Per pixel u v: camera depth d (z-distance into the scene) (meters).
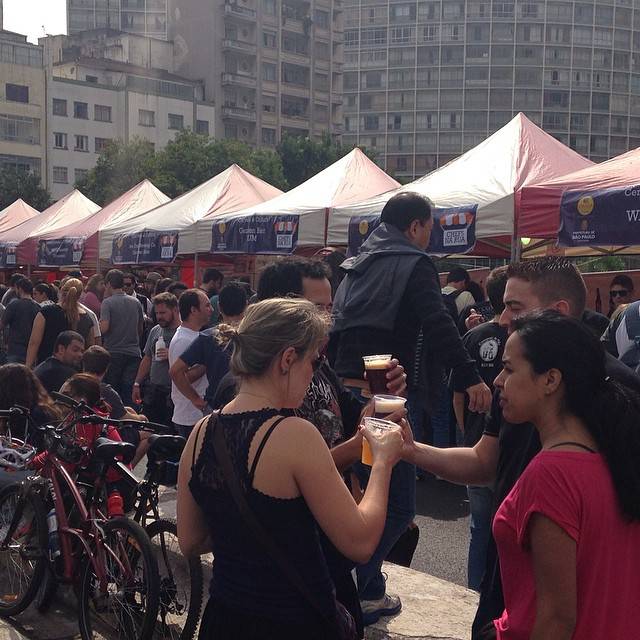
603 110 111.75
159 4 105.50
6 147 71.00
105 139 76.88
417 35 111.88
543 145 9.89
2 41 70.56
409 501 3.54
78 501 4.25
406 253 3.71
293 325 2.15
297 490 2.06
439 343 3.58
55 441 4.49
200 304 6.17
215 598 2.14
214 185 14.72
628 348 5.18
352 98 115.06
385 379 2.94
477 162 9.80
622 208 7.37
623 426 1.88
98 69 80.31
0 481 4.95
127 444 4.30
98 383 5.34
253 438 2.08
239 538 2.08
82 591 4.14
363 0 114.12
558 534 1.82
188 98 82.31
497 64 110.25
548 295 2.63
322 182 12.21
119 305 10.50
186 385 5.83
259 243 11.94
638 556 1.87
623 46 112.25
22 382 5.31
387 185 12.20
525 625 1.93
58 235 18.69
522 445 2.38
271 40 88.12
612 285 9.84
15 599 4.60
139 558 3.91
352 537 2.07
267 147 88.12
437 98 111.50
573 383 1.94
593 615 1.83
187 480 2.24
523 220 8.38
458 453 2.68
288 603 2.05
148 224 14.95
